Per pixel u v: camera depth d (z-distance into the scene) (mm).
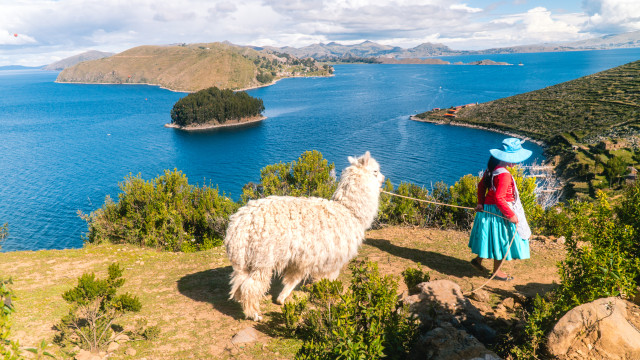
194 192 11172
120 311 4141
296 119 170625
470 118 143250
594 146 89562
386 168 90438
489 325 3859
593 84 151750
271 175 11328
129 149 128375
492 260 6391
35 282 5770
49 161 113750
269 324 4309
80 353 3514
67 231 64188
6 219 69312
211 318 4539
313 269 4367
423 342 3146
